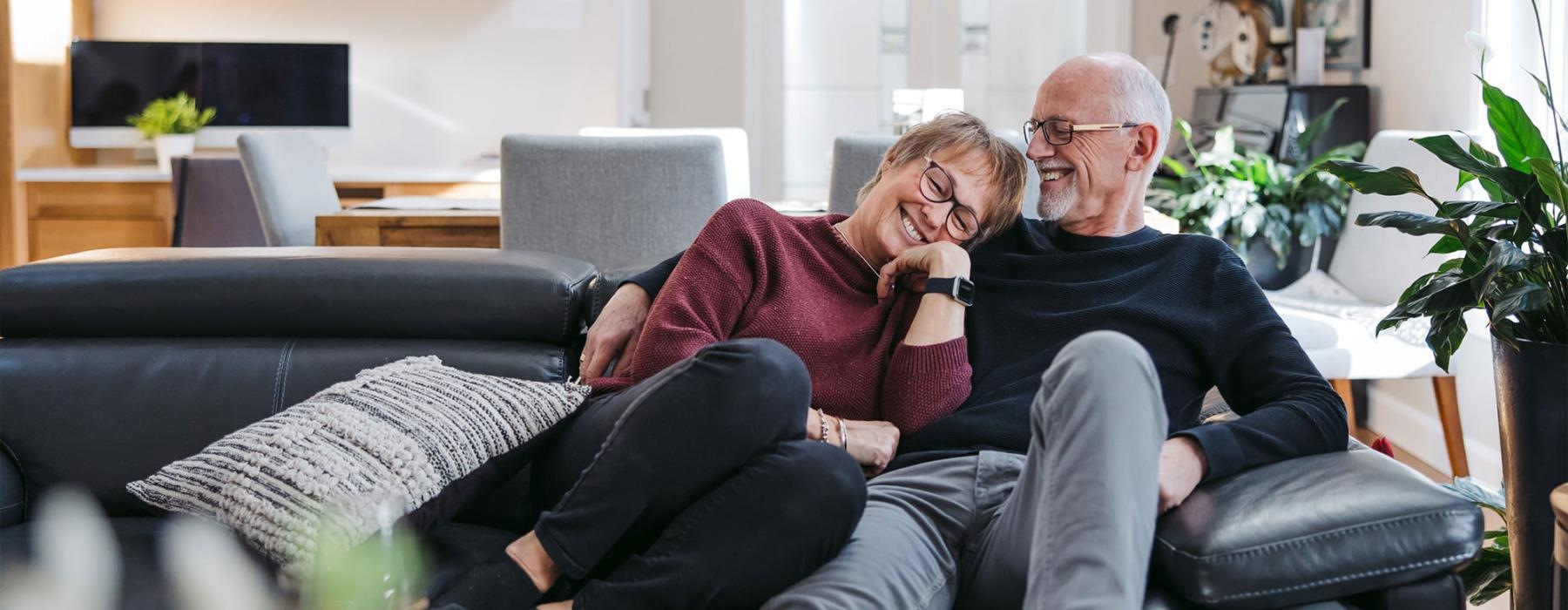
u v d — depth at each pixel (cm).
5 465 177
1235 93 469
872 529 159
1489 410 345
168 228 536
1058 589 132
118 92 562
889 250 198
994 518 167
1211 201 409
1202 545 142
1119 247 196
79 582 56
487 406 171
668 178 316
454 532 173
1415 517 141
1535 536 197
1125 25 603
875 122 630
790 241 198
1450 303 199
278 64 568
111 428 180
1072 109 201
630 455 150
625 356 198
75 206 534
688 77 629
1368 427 436
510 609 149
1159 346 186
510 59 585
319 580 71
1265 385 177
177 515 161
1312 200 400
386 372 176
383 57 586
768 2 623
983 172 197
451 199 400
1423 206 345
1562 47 313
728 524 148
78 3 571
